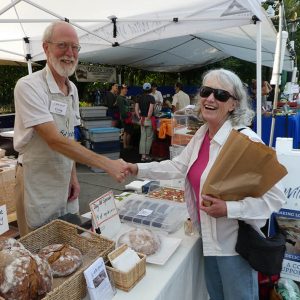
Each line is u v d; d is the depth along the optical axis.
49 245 1.21
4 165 2.70
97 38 3.20
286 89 7.52
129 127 7.54
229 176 1.19
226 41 6.55
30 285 0.86
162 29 2.77
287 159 1.93
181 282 1.31
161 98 7.63
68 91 1.70
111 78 9.52
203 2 2.49
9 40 3.50
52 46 1.53
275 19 4.46
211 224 1.34
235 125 1.35
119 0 2.80
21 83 1.50
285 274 2.04
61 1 2.80
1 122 5.16
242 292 1.34
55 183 1.66
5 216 1.20
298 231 1.96
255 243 1.26
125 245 1.19
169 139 6.27
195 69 11.44
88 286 0.97
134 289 1.09
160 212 1.70
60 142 1.48
